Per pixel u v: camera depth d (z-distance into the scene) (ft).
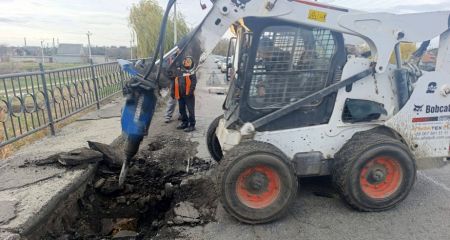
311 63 12.90
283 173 11.83
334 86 12.73
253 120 13.16
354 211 12.96
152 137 22.76
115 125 22.52
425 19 12.51
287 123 13.09
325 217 12.53
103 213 13.78
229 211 11.84
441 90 13.17
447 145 13.71
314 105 13.08
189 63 12.26
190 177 15.98
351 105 13.00
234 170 11.53
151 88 12.23
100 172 15.51
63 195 12.21
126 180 15.48
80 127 22.09
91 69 27.76
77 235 11.81
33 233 10.39
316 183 15.31
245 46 13.37
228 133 13.12
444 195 14.16
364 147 12.12
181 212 12.88
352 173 12.22
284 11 11.88
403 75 13.08
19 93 17.65
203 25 11.97
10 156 15.76
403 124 13.28
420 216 12.51
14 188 12.32
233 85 15.08
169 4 11.92
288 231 11.69
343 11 12.21
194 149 20.04
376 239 11.11
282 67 12.84
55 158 15.03
